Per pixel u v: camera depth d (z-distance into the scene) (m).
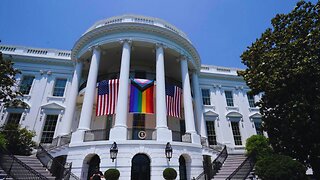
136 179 12.69
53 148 14.97
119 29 17.61
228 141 23.48
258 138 19.31
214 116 24.48
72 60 21.23
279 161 10.84
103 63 21.66
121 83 15.38
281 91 12.20
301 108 11.43
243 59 14.97
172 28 20.38
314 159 12.05
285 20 13.31
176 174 12.55
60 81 22.33
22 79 21.36
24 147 15.88
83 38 18.78
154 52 18.92
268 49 13.70
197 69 22.56
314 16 12.12
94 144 13.25
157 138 13.94
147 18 19.31
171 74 23.97
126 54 16.61
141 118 18.95
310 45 11.39
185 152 14.32
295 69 11.12
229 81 27.30
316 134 11.24
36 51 23.00
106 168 12.38
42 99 20.81
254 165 12.98
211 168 14.24
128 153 12.80
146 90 16.23
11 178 10.20
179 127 21.03
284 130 12.23
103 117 19.20
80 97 19.64
